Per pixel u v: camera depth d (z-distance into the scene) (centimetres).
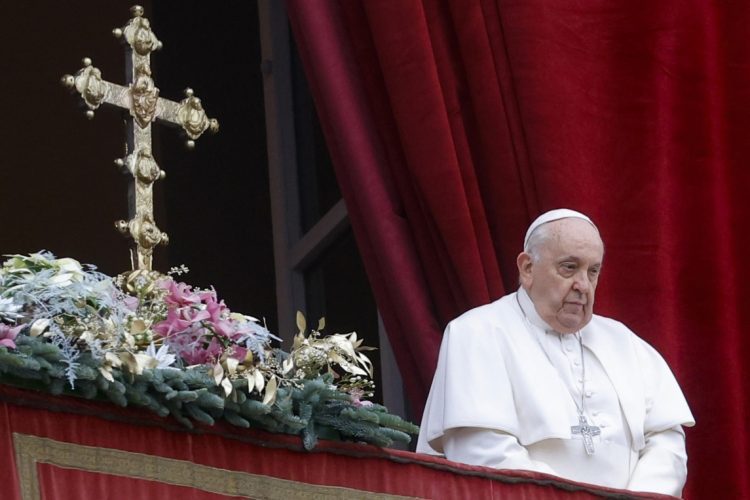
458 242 2653
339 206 3120
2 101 3734
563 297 2217
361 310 3134
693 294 2733
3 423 1559
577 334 2264
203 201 3375
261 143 3325
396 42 2689
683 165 2767
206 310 1822
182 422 1673
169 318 1814
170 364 1758
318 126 3244
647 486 2177
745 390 2717
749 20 2814
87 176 3688
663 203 2739
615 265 2714
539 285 2234
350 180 2722
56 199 3694
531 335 2236
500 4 2727
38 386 1590
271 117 3231
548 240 2231
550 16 2738
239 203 3334
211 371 1717
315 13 2748
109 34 3706
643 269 2714
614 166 2742
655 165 2747
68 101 3712
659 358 2308
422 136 2672
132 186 2162
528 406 2172
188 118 2270
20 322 1677
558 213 2253
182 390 1669
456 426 2142
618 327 2317
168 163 3422
